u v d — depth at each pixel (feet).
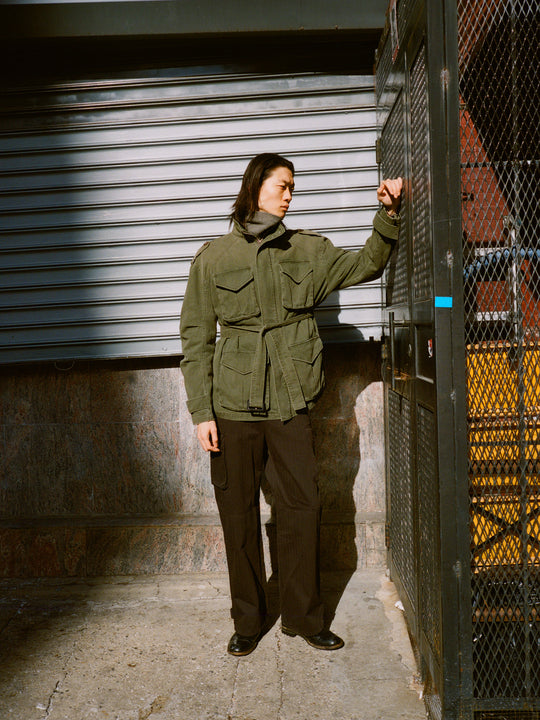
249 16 10.71
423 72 7.34
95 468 12.19
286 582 9.18
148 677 8.61
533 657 7.47
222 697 8.13
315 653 9.08
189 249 11.78
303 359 8.93
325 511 12.09
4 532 11.71
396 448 10.10
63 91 11.63
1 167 11.74
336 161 11.62
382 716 7.66
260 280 8.79
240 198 8.98
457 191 7.00
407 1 8.14
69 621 10.16
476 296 7.50
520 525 7.44
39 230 11.79
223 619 10.14
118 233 11.80
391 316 10.06
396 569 10.39
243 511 9.04
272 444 8.99
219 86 11.64
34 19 10.71
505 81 7.82
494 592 7.53
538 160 7.48
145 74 11.62
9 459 12.23
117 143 11.68
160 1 10.69
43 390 12.16
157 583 11.38
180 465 12.17
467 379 7.45
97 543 11.71
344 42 11.42
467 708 7.13
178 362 12.10
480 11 7.54
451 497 7.09
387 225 8.74
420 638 8.30
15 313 11.86
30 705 8.05
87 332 11.86
